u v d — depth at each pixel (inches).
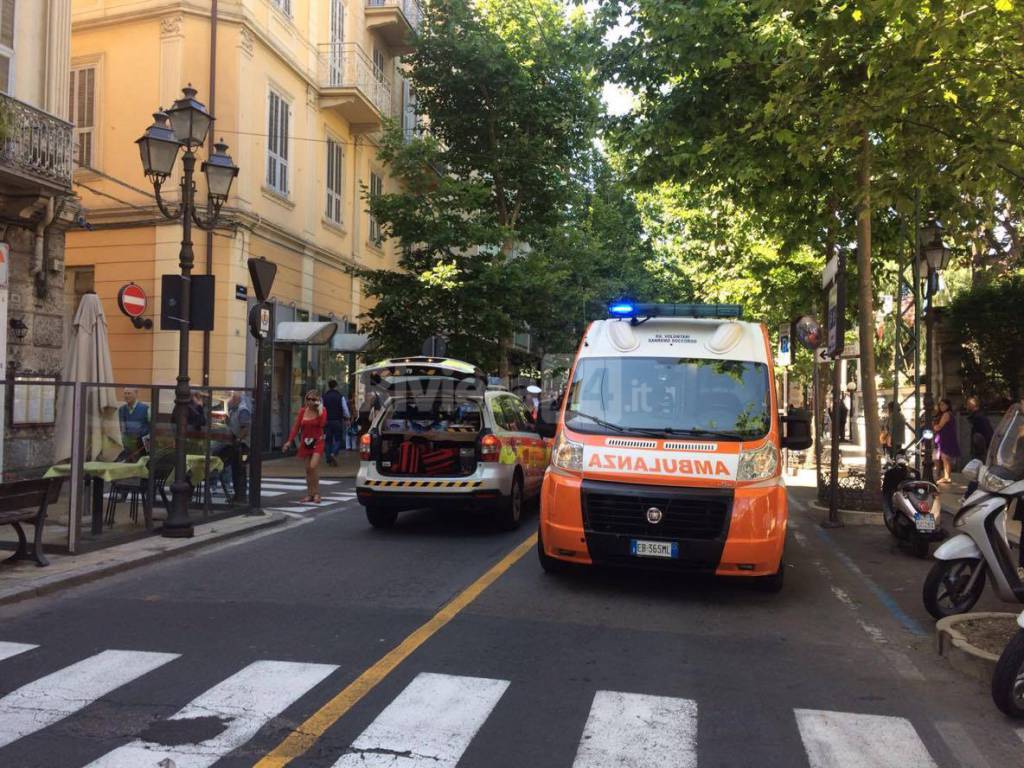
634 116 524.1
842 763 156.6
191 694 186.1
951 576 262.8
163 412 390.9
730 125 476.7
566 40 824.3
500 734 166.6
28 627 240.1
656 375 308.2
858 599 291.7
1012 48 299.4
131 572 319.6
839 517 476.1
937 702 191.5
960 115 346.0
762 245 730.8
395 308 768.9
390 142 793.6
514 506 426.3
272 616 254.1
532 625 247.6
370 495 408.2
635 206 1248.8
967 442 796.6
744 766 154.6
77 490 335.3
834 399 467.2
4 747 156.9
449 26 835.4
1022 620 179.5
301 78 871.7
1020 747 166.6
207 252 705.0
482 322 771.4
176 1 724.7
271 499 544.1
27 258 541.6
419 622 248.4
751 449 281.7
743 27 462.9
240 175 752.3
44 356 554.3
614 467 280.5
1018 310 757.9
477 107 869.2
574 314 1222.3
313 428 530.6
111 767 148.9
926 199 510.6
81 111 748.6
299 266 880.9
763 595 294.2
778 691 196.4
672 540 270.2
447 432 423.2
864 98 344.8
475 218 802.8
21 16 531.8
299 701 182.4
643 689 194.9
